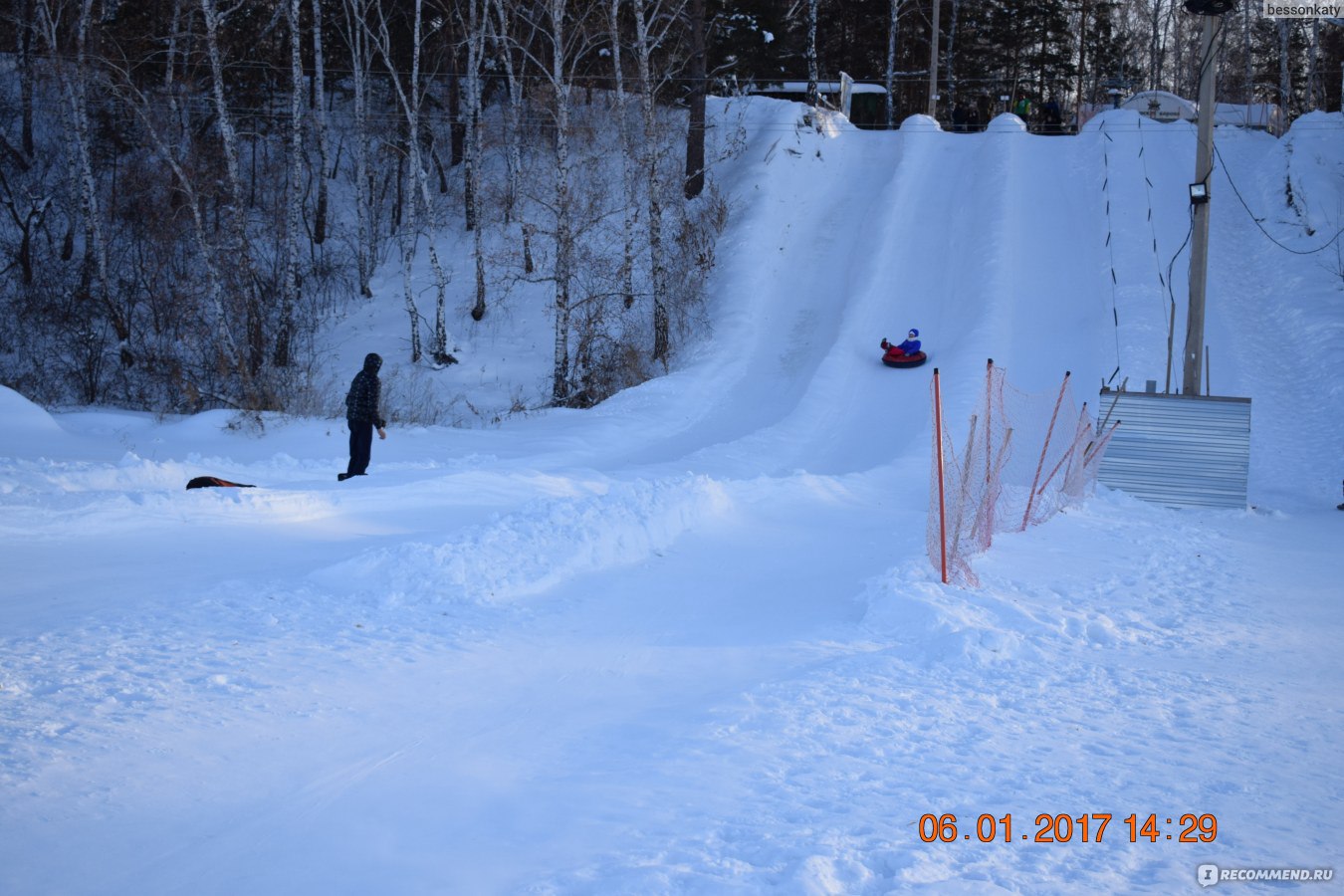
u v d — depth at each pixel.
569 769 5.46
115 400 29.14
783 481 16.67
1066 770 5.72
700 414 24.86
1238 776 5.73
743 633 8.77
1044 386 24.39
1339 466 21.36
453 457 19.20
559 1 27.03
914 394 24.55
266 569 9.57
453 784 5.16
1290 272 28.58
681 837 4.57
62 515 10.96
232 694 6.23
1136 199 32.56
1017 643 8.34
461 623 8.44
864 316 28.66
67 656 6.61
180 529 11.10
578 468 18.73
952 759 5.83
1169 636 9.25
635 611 9.31
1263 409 23.92
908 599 9.23
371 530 11.92
